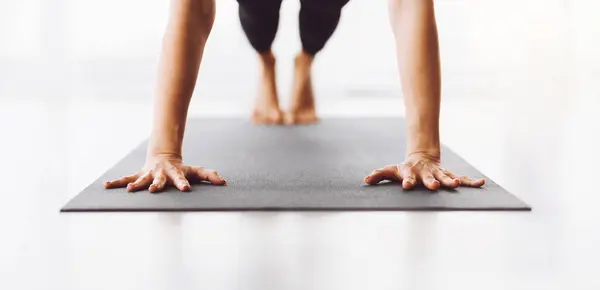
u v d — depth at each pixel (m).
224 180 1.12
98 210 0.97
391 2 1.18
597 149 1.70
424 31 1.13
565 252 0.85
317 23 1.79
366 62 3.68
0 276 0.75
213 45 3.61
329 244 0.84
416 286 0.72
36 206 1.13
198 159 1.39
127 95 3.08
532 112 2.36
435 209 0.97
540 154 1.65
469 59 3.67
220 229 0.90
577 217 1.04
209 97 3.18
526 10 3.66
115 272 0.76
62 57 3.50
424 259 0.79
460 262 0.79
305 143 1.62
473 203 1.00
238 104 2.92
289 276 0.74
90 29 3.55
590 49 3.38
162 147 1.13
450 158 1.41
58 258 0.81
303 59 1.97
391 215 0.96
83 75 3.49
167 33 1.14
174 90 1.13
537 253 0.84
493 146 1.79
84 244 0.85
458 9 3.67
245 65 3.62
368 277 0.74
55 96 2.98
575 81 2.91
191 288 0.71
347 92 3.37
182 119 1.14
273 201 1.01
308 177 1.19
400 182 1.13
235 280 0.73
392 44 3.66
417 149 1.14
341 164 1.33
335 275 0.74
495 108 2.61
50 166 1.55
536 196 1.22
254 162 1.35
